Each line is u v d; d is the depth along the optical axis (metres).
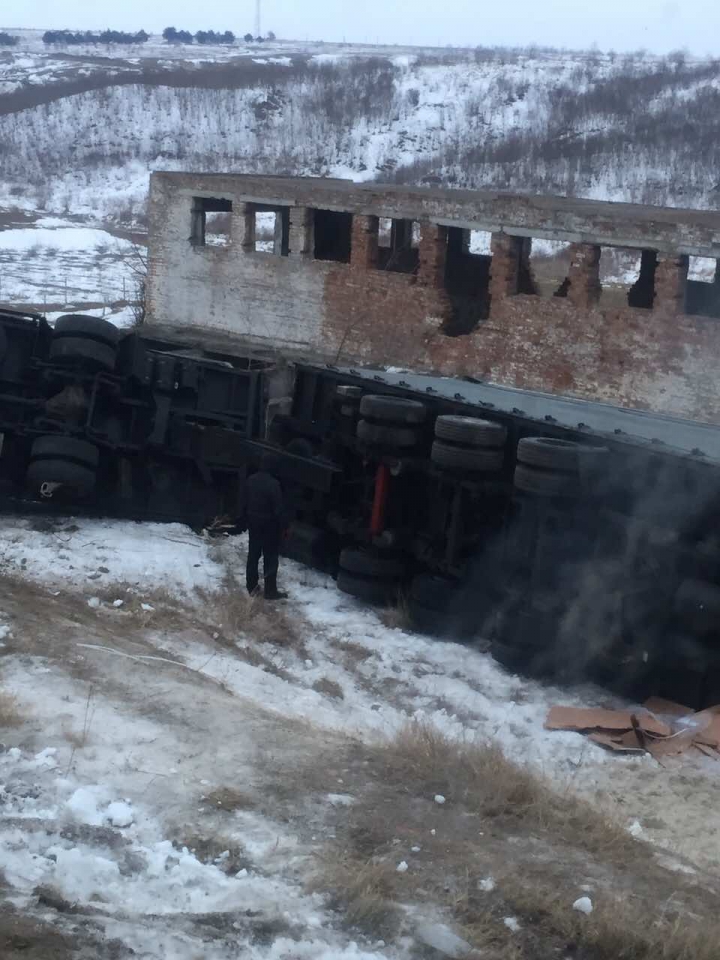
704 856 7.29
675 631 9.89
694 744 9.19
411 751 7.84
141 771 6.87
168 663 9.30
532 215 19.17
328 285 22.53
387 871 5.83
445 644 11.25
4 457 13.74
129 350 14.08
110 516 14.18
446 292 21.17
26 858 5.51
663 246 17.61
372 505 12.45
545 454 10.23
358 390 12.91
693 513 9.64
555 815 7.12
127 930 4.96
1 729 7.25
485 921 5.45
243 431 14.38
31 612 10.23
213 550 13.44
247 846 5.99
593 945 5.34
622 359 18.44
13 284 40.25
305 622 11.70
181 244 24.89
